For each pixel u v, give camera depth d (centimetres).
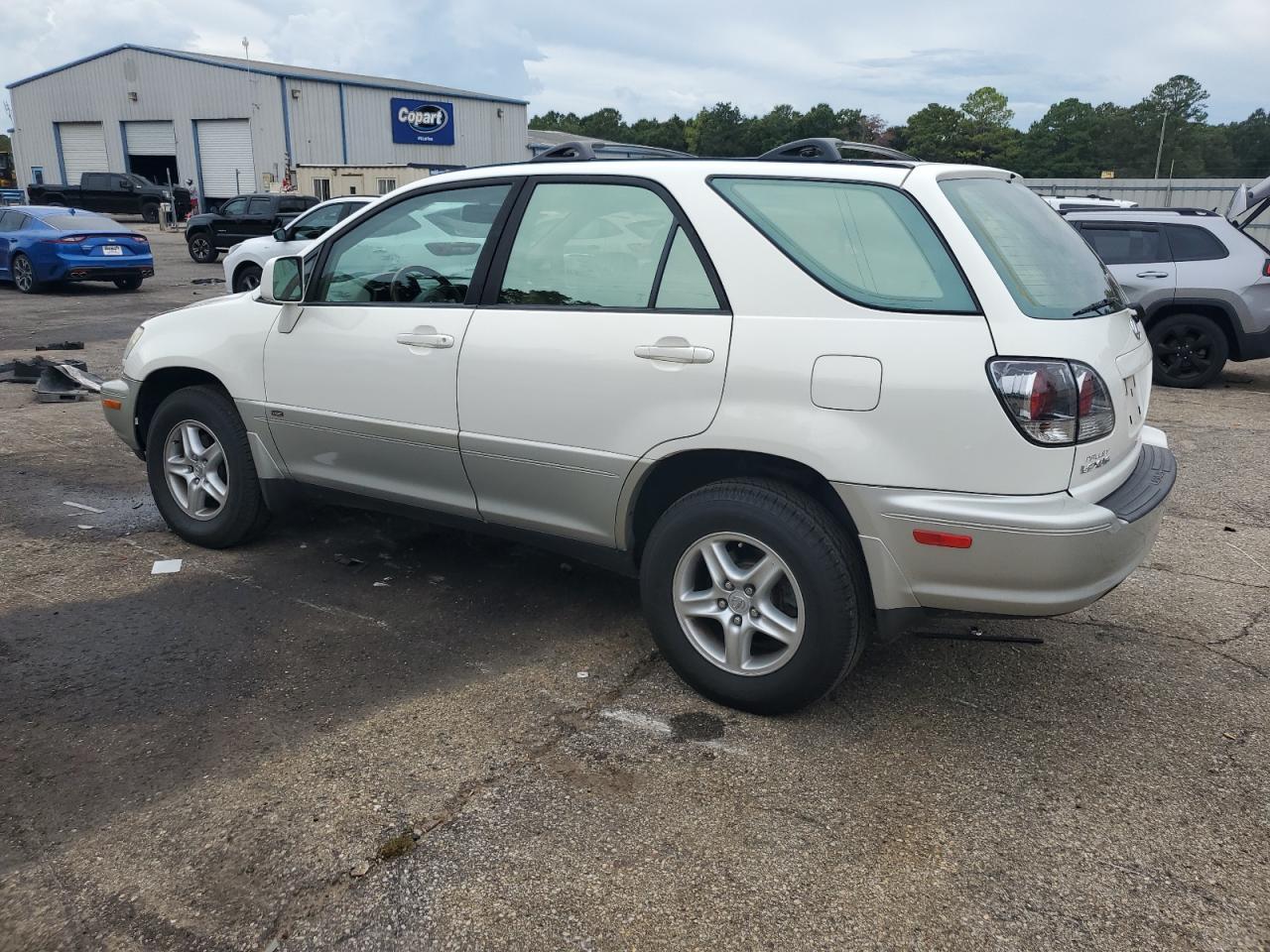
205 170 4500
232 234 2380
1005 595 287
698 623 338
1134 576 474
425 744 312
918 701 346
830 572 301
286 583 441
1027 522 276
